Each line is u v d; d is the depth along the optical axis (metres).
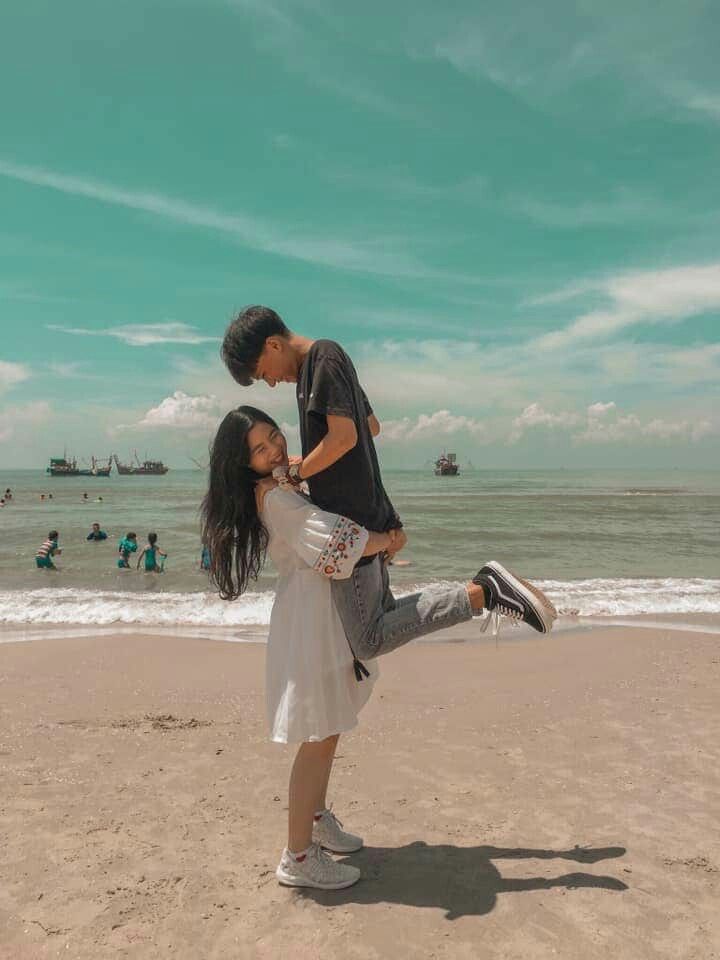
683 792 3.55
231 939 2.28
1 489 76.62
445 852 2.90
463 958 2.18
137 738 4.45
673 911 2.44
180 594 11.85
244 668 6.59
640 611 10.20
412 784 3.68
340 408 2.44
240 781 3.71
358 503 2.57
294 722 2.43
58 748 4.23
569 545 20.97
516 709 5.15
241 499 2.60
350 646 2.54
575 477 187.12
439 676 6.25
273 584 12.64
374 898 2.54
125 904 2.49
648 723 4.75
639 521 29.86
